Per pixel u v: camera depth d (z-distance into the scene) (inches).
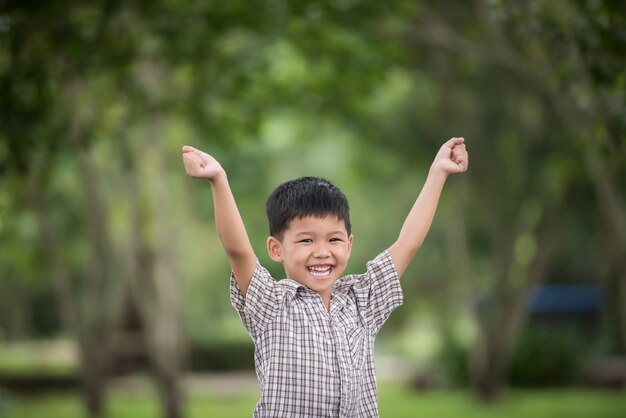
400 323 1669.5
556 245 872.9
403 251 194.5
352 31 523.8
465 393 991.0
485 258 1032.8
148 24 481.1
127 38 482.0
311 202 179.9
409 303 1482.5
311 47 534.9
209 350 1320.1
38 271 1069.8
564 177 701.3
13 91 440.1
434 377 1060.5
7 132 450.0
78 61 454.6
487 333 874.1
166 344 735.7
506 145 825.5
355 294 188.9
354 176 992.9
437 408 836.6
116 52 479.8
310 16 480.1
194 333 1380.4
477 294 908.0
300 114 764.6
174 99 573.0
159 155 761.0
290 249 181.2
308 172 1053.8
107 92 557.0
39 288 1412.4
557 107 593.0
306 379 174.9
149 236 877.2
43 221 790.5
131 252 772.6
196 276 1416.1
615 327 1137.4
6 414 622.2
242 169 986.1
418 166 855.7
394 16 532.4
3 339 1550.2
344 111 633.6
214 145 650.2
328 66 593.0
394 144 837.2
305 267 180.4
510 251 864.9
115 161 779.4
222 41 539.5
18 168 467.5
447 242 1165.1
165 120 755.4
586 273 1348.4
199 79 555.2
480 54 597.0
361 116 649.0
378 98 740.0
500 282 868.6
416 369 1209.4
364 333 185.2
